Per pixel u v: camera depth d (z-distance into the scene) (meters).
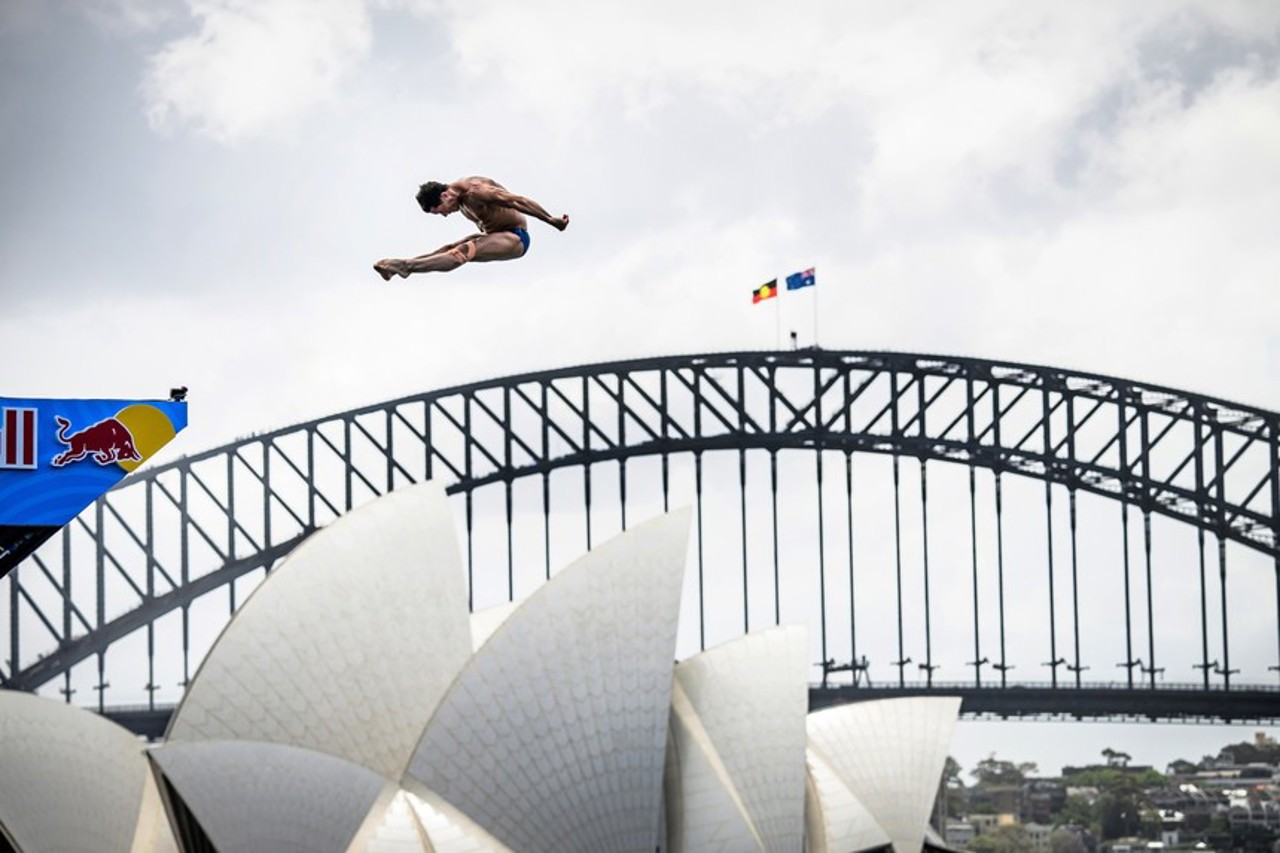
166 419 65.31
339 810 74.69
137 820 74.25
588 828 80.50
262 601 79.81
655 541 82.19
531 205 35.34
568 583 80.69
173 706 155.25
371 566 81.88
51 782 71.44
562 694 80.19
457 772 78.25
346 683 80.62
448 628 83.00
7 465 63.78
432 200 35.50
